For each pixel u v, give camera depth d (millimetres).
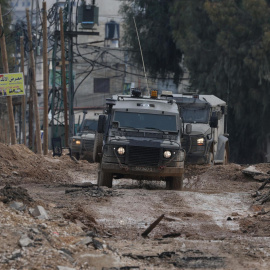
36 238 35062
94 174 96000
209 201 62094
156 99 75812
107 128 71812
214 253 37531
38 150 128375
